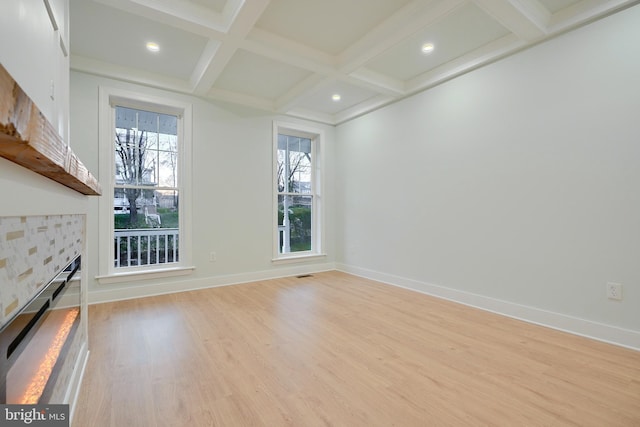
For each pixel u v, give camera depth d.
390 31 2.47
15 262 0.71
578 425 1.33
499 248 2.81
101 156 3.07
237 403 1.47
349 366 1.83
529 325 2.51
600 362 1.88
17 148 0.56
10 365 0.72
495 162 2.84
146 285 3.33
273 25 2.53
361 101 4.22
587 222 2.28
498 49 2.73
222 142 3.85
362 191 4.42
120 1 2.04
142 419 1.35
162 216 3.60
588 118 2.27
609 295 2.17
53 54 1.27
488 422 1.34
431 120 3.44
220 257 3.83
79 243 1.60
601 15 2.19
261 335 2.29
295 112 4.45
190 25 2.30
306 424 1.33
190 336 2.26
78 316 1.61
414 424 1.33
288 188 4.65
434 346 2.11
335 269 4.91
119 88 3.17
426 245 3.51
